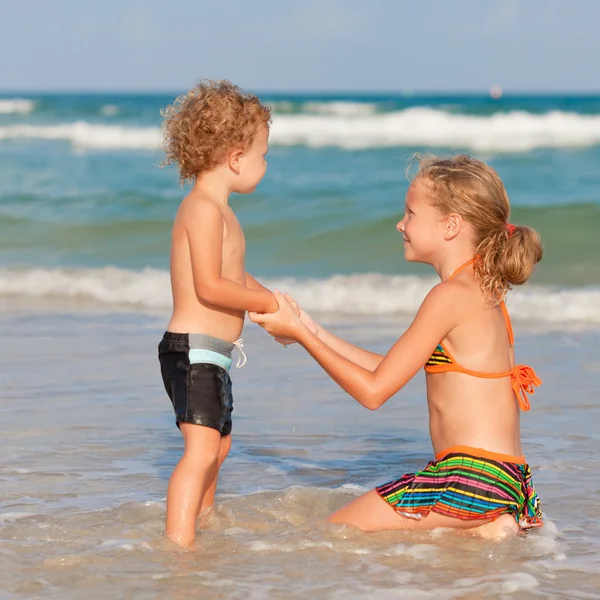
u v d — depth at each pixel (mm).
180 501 5996
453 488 5918
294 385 10820
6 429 8898
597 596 5145
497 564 5602
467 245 6266
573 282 19031
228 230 6480
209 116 6445
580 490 7195
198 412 6152
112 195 32938
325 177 38156
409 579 5375
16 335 13359
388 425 9344
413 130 53438
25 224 26703
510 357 6289
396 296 16359
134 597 5094
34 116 76000
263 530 6332
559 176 38625
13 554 5766
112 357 12008
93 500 6957
